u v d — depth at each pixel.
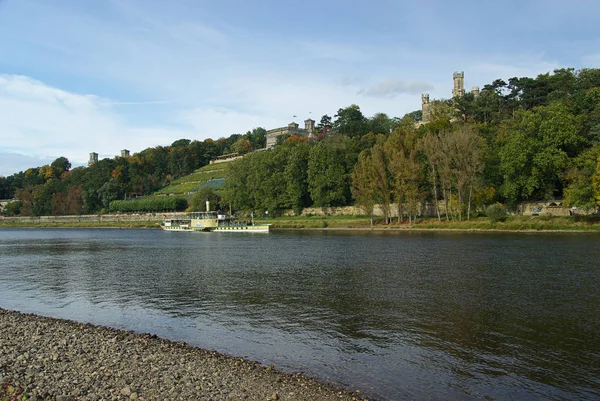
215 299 39.94
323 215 156.25
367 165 125.75
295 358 24.58
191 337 28.70
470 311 33.53
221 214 171.88
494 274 47.81
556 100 136.25
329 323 31.41
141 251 86.25
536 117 108.25
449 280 45.47
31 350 24.52
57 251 88.88
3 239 131.00
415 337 27.92
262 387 19.83
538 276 46.03
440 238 90.88
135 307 37.72
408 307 35.19
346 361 24.05
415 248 74.38
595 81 149.38
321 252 73.94
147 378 20.34
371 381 21.33
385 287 42.97
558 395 19.81
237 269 57.69
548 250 65.31
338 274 51.25
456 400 19.38
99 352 24.30
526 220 103.25
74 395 18.14
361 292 41.09
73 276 55.16
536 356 24.38
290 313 34.31
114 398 17.95
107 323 32.72
